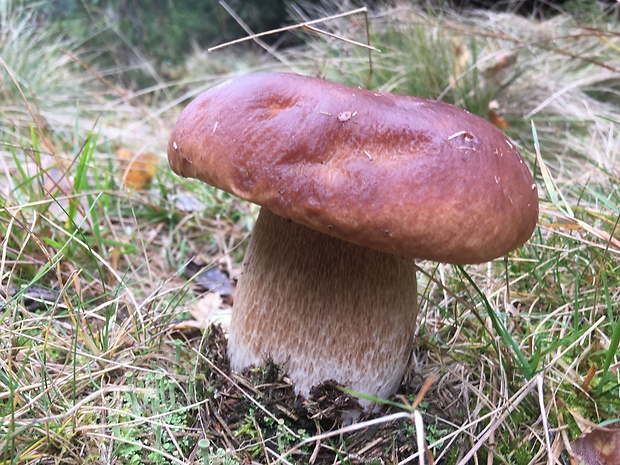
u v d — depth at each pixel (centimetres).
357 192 13
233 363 18
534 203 15
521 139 38
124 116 52
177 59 81
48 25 63
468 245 13
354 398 17
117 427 16
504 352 19
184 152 15
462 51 43
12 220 22
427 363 21
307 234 16
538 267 23
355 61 44
